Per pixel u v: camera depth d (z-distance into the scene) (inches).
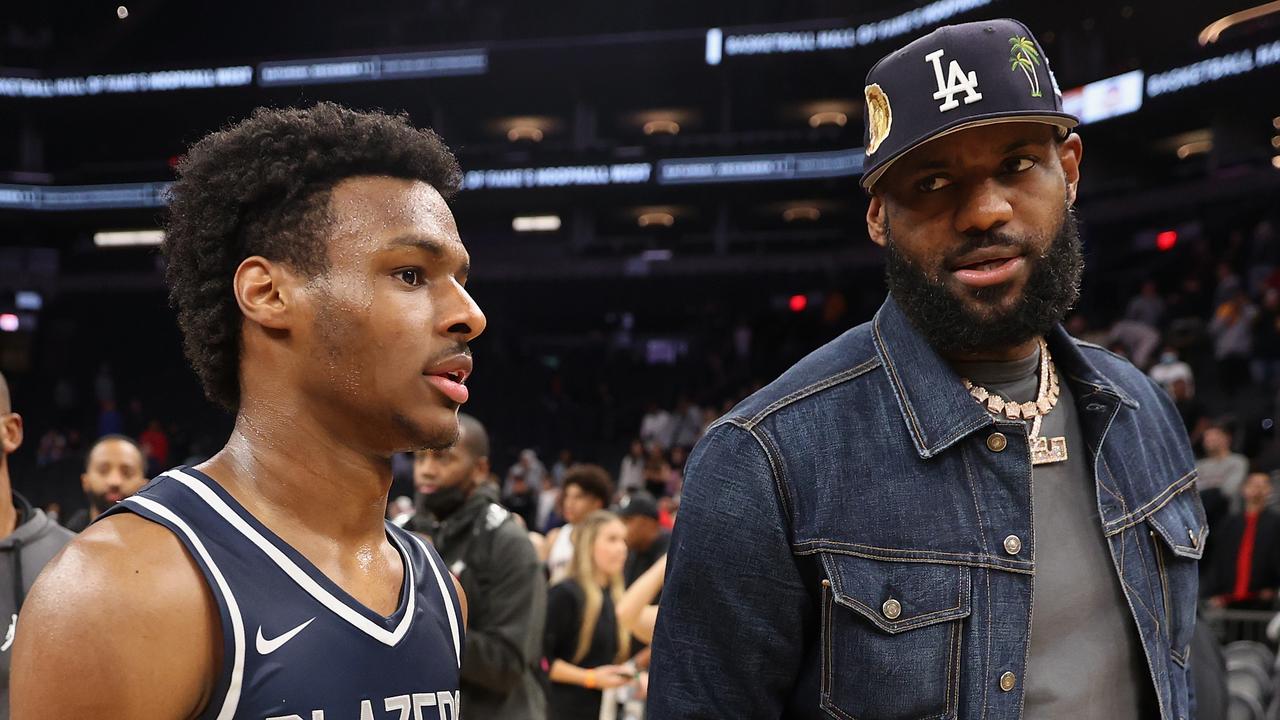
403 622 43.7
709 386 807.7
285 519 42.6
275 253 42.9
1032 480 54.3
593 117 911.0
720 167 850.1
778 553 53.1
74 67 924.0
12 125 959.6
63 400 821.2
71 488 607.8
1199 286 558.3
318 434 43.3
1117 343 468.8
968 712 50.7
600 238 916.0
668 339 979.3
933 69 51.9
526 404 809.5
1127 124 681.0
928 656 51.2
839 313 759.1
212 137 45.4
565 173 871.1
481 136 958.4
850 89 872.3
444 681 44.9
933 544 52.5
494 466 765.9
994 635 51.4
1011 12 687.7
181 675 37.5
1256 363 464.8
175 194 45.3
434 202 44.8
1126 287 662.5
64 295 895.7
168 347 904.9
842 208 871.7
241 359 44.4
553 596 156.2
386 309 42.4
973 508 53.2
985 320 52.4
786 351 760.3
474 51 880.3
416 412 42.8
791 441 54.4
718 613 53.2
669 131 934.4
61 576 37.0
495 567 123.9
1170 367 391.9
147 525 39.2
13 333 878.4
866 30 796.6
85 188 919.0
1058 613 52.6
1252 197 609.3
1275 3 597.6
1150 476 57.2
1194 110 648.4
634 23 949.2
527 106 932.6
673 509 313.7
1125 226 702.5
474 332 44.4
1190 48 633.6
